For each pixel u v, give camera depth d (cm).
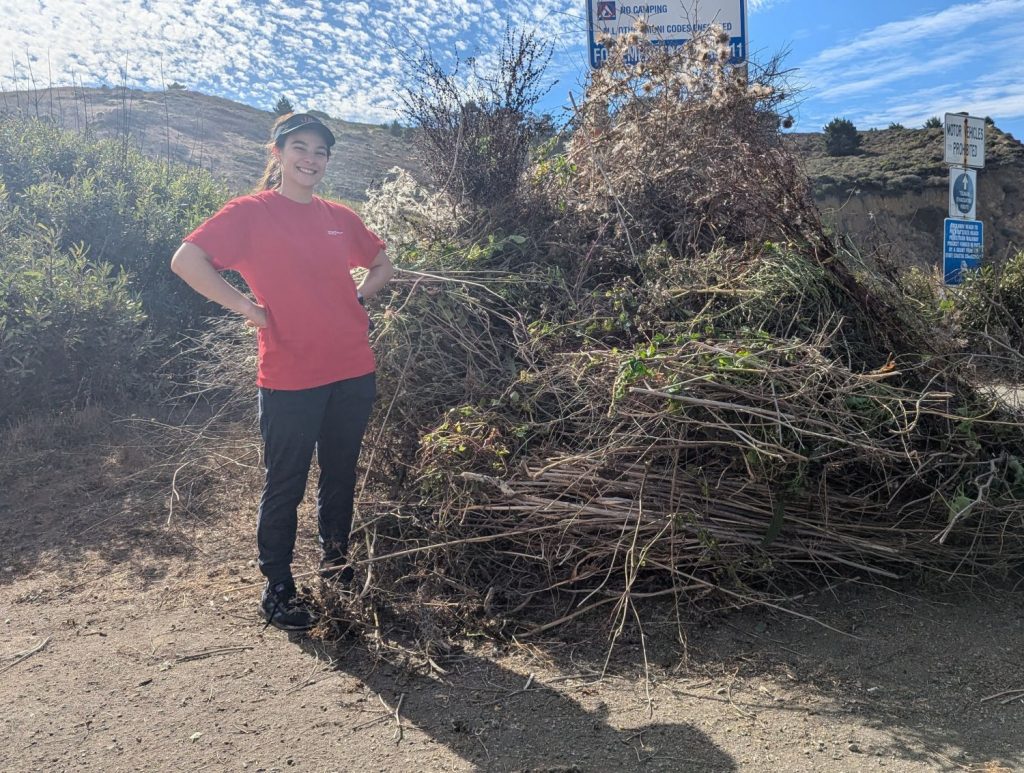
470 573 335
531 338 377
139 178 873
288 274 296
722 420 311
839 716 246
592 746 234
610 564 323
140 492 457
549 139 537
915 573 334
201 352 646
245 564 376
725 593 318
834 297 383
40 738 241
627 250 438
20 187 801
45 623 321
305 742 239
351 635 305
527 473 324
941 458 327
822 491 317
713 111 464
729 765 223
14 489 461
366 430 380
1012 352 390
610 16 707
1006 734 234
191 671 282
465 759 229
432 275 403
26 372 549
